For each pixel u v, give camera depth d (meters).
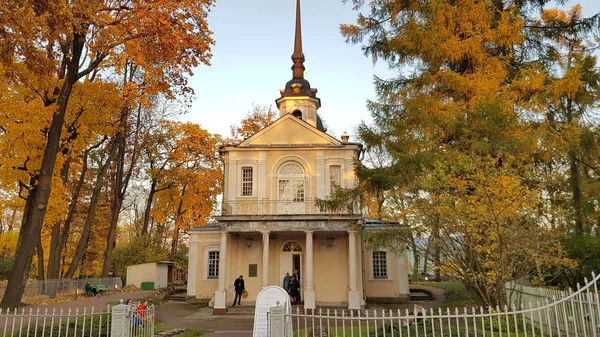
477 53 18.66
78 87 24.55
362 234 19.34
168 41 18.78
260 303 13.11
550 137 17.36
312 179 29.14
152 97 38.19
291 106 34.66
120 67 23.45
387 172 18.53
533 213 13.83
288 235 29.23
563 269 16.80
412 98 19.19
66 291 31.11
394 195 17.12
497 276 13.60
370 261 31.03
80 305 25.25
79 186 33.88
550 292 12.21
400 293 30.31
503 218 13.38
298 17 37.69
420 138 18.16
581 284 18.52
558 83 17.17
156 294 33.78
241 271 28.83
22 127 21.83
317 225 26.72
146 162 42.81
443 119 17.77
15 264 19.34
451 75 18.44
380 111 19.77
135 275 40.22
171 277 46.38
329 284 28.27
